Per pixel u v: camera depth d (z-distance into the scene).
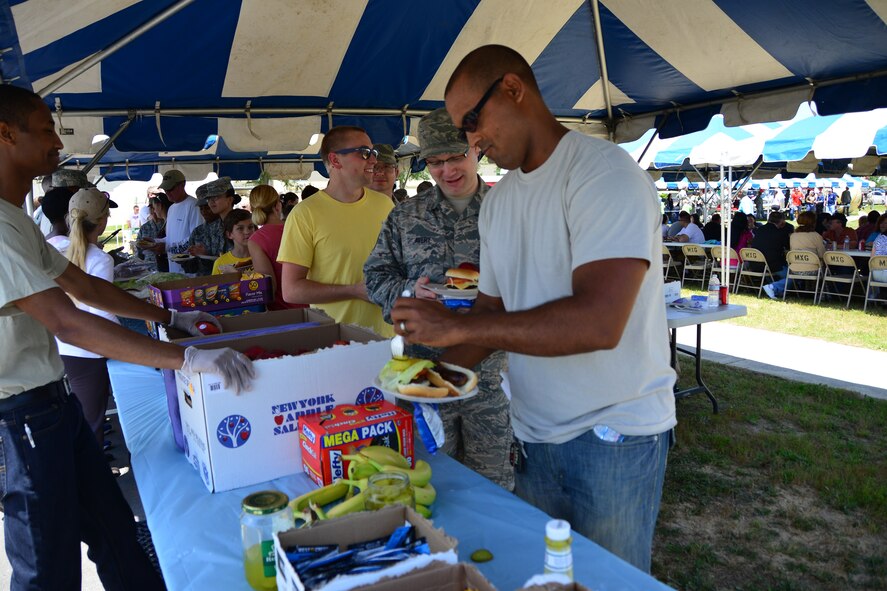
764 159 8.88
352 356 1.71
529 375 1.61
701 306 4.96
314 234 2.86
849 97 4.09
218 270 3.91
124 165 11.11
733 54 4.12
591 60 4.67
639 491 1.53
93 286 2.19
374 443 1.55
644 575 1.14
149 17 3.12
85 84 3.95
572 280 1.31
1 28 2.38
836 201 25.44
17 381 1.80
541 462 1.63
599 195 1.28
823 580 2.79
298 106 4.81
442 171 2.33
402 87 4.76
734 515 3.37
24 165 1.84
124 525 2.15
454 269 2.13
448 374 1.40
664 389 1.53
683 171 16.56
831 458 4.07
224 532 1.38
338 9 3.52
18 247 1.64
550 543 0.87
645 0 3.81
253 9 3.38
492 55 1.39
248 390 1.58
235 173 11.65
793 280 10.48
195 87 4.23
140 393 2.42
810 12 3.39
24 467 1.81
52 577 1.86
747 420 4.84
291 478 1.64
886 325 8.17
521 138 1.44
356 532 1.11
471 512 1.42
